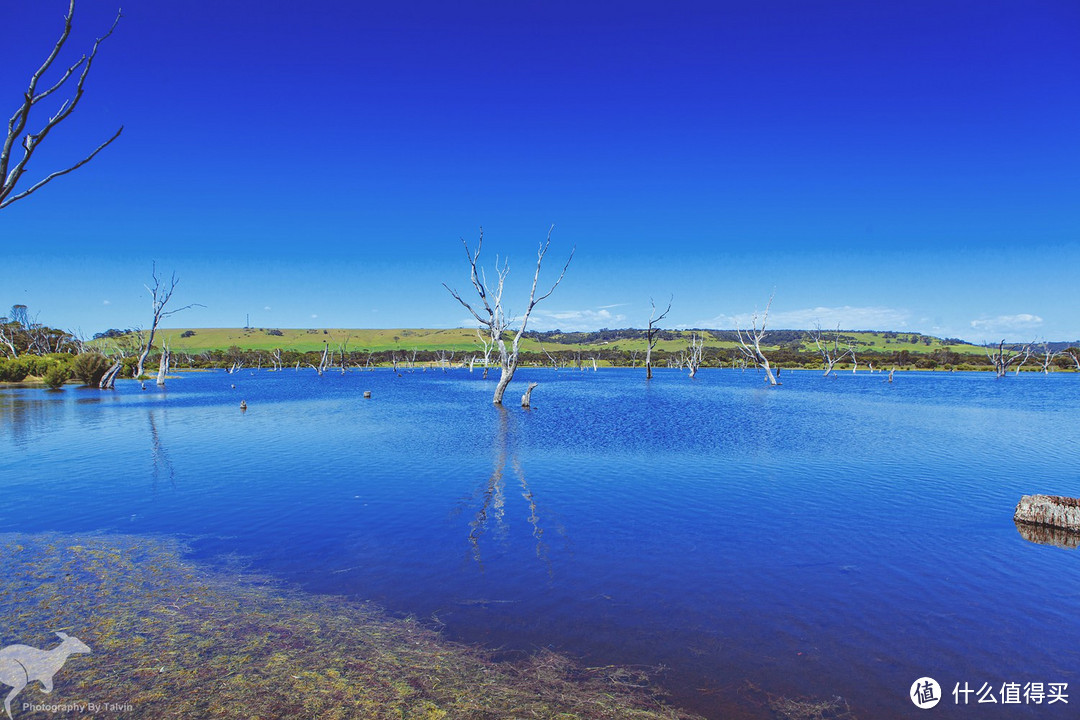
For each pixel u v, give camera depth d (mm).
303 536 11664
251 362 154000
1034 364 135125
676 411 38375
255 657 6926
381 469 18438
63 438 25578
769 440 24672
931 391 62344
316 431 28031
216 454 21391
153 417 34562
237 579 9414
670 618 8117
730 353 155750
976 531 12094
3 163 5023
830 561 10367
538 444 23641
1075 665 7031
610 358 163875
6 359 72312
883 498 14734
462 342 190250
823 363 144000
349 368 154500
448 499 14633
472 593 8906
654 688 6438
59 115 5270
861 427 29359
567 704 6109
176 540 11414
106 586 9047
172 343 175000
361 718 5820
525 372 127438
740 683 6562
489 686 6414
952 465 19172
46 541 11344
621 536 11703
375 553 10680
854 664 6988
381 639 7426
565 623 7941
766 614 8273
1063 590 9164
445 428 29188
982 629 7883
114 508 13805
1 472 18109
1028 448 22703
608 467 18719
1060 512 12195
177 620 7875
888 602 8688
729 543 11297
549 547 11047
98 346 92062
